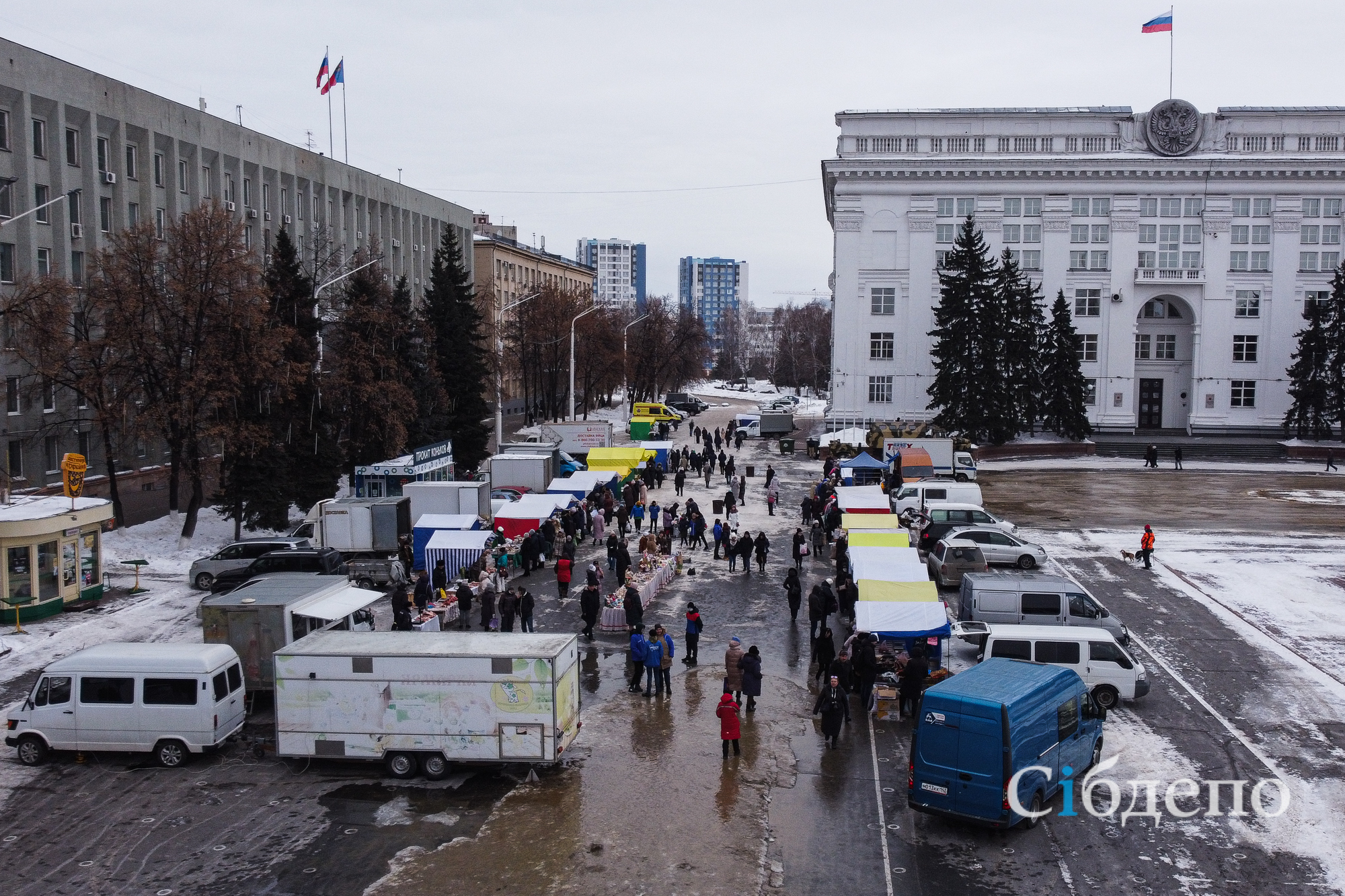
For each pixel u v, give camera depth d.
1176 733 23.02
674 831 18.11
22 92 48.06
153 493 56.16
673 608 33.78
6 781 20.20
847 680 24.34
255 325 41.94
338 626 25.31
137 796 19.53
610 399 135.38
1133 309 88.38
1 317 42.22
